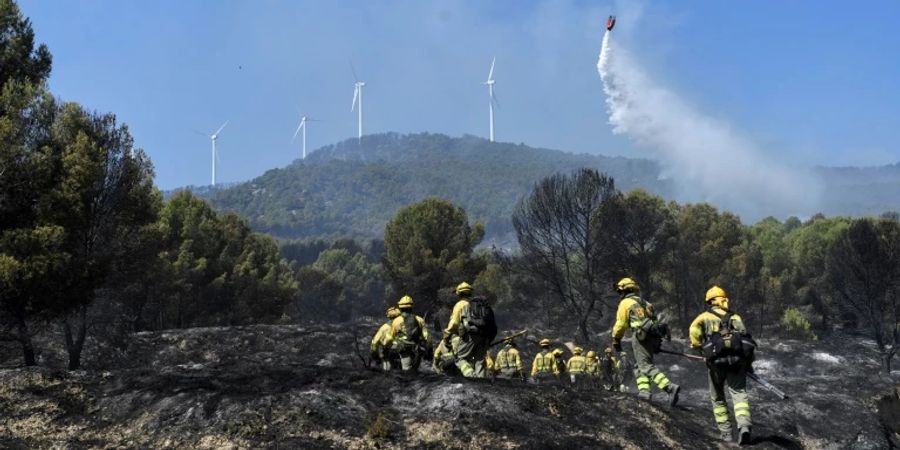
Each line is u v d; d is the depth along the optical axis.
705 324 7.33
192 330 23.19
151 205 19.77
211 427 6.39
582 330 33.38
